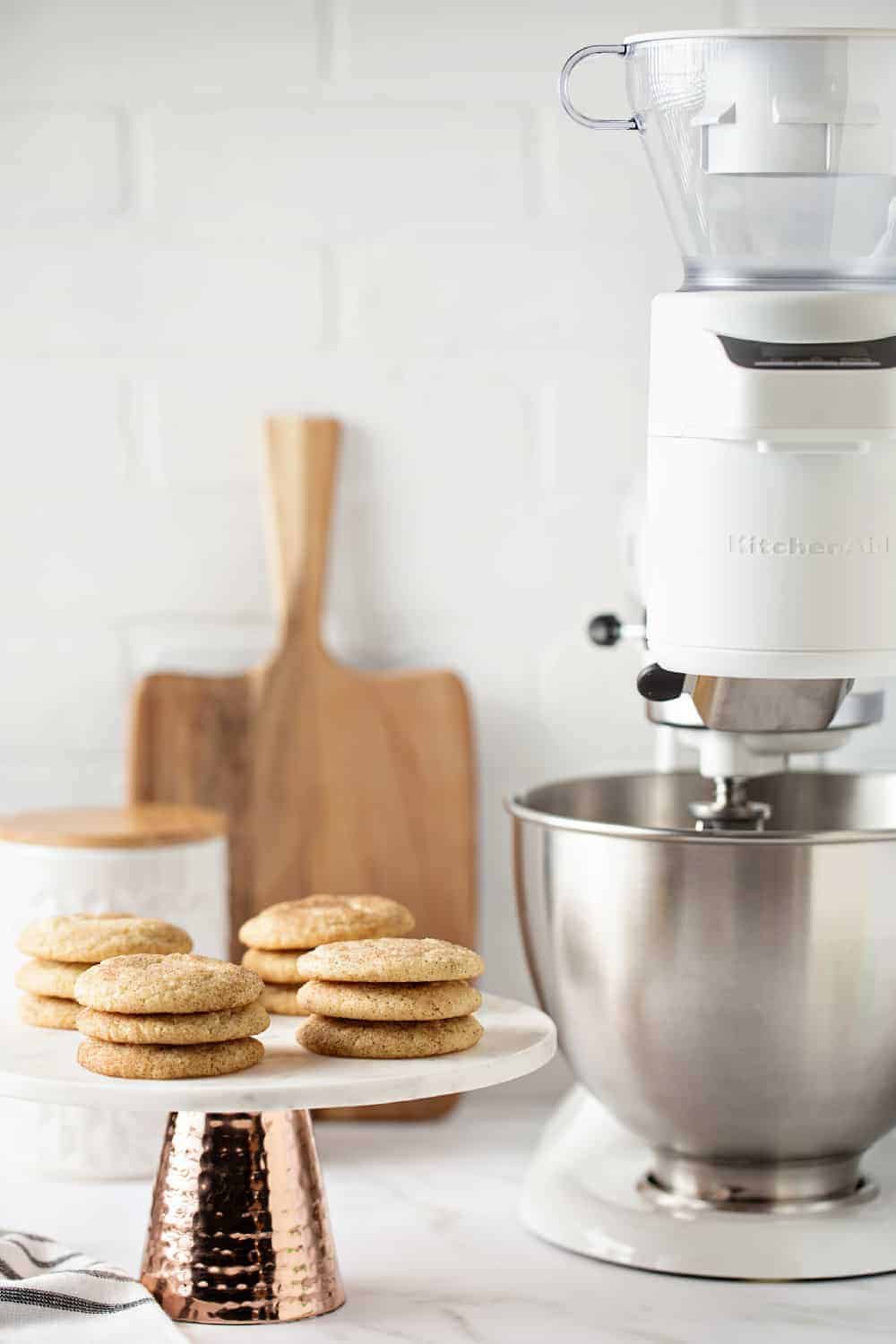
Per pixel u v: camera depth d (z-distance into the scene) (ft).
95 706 4.41
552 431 4.40
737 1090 3.20
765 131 2.82
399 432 4.38
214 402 4.36
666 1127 3.33
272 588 4.39
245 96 4.28
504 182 4.33
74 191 4.29
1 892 3.85
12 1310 2.89
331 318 4.35
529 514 4.41
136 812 4.17
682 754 4.05
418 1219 3.59
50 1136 3.79
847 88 2.81
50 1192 3.73
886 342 2.71
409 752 4.35
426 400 4.38
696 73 2.83
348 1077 2.65
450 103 4.30
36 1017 3.01
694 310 2.75
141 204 4.30
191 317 4.33
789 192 2.85
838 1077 3.19
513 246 4.35
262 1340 2.95
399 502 4.40
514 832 3.50
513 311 4.36
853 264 2.89
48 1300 2.92
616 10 4.28
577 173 4.33
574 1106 3.80
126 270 4.32
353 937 3.09
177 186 4.30
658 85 2.90
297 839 4.33
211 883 3.94
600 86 4.30
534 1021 3.04
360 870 4.35
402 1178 3.84
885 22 4.26
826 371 2.67
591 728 4.46
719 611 2.77
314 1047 2.81
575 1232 3.40
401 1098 2.63
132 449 4.36
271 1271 3.04
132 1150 3.80
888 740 4.37
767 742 3.36
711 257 2.96
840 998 3.12
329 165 4.31
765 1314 3.08
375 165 4.31
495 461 4.40
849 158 2.83
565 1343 2.95
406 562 4.42
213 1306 3.02
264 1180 3.06
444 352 4.37
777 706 2.97
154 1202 3.13
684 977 3.14
